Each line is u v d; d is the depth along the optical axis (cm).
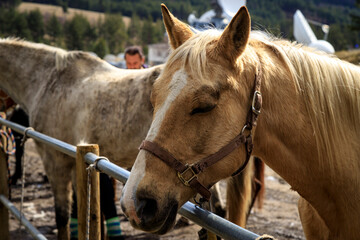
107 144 268
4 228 308
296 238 328
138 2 13375
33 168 593
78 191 168
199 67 125
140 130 252
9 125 271
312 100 143
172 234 349
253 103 133
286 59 148
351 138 147
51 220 389
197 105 123
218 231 100
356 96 149
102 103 271
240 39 129
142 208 118
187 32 151
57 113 296
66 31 8244
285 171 147
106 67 304
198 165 125
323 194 149
